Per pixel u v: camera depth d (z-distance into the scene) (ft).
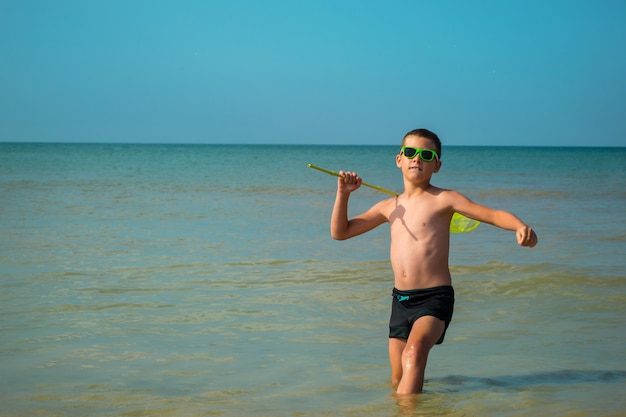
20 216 40.52
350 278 22.80
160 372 13.28
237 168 129.49
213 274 23.27
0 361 13.87
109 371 13.29
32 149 349.41
